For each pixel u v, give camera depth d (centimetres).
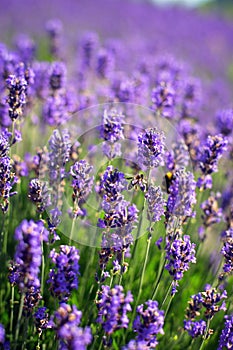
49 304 76
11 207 79
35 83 96
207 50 307
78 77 127
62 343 61
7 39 239
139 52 215
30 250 61
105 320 63
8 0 321
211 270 83
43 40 249
